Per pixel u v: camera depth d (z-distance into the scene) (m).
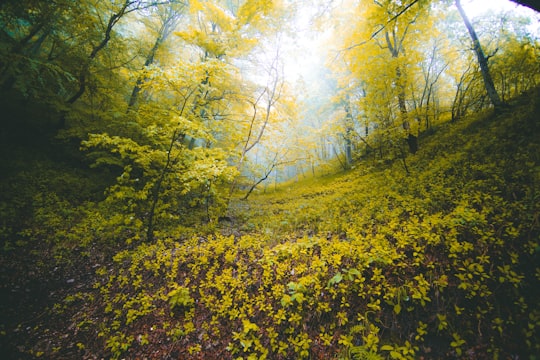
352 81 15.89
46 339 4.17
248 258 5.40
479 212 4.40
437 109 15.86
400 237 4.22
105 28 10.00
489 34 13.98
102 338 4.17
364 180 11.93
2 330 4.20
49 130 10.32
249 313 4.01
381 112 9.91
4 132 8.97
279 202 13.28
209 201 9.98
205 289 4.73
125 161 9.95
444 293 3.31
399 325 3.23
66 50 9.35
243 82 11.06
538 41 10.16
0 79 7.32
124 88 11.51
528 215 3.77
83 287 5.45
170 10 13.73
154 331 4.16
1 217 6.54
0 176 7.71
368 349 3.01
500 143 6.79
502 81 12.09
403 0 5.76
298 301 3.65
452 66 14.90
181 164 7.33
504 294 3.06
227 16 10.36
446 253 3.81
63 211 7.72
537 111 6.84
